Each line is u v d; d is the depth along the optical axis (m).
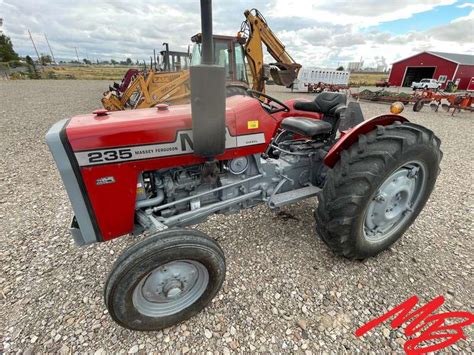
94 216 1.49
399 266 1.97
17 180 3.24
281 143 2.52
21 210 2.60
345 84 19.36
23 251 2.07
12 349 1.39
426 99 9.77
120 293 1.27
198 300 1.54
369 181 1.66
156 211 1.72
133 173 1.48
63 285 1.78
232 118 1.67
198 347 1.43
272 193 2.03
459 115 9.11
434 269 1.95
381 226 1.96
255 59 7.02
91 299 1.69
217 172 1.72
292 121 2.39
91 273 1.88
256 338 1.48
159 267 1.33
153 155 1.48
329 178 1.85
